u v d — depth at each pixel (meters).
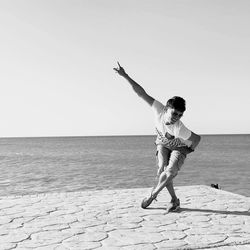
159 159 6.18
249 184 25.84
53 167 40.06
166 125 5.70
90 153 78.69
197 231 5.07
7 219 5.74
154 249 4.32
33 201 7.19
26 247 4.41
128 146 133.62
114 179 27.94
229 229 5.16
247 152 78.88
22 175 30.98
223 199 7.27
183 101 5.52
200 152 80.00
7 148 119.25
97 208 6.53
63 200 7.29
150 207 6.60
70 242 4.60
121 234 4.94
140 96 6.00
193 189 8.47
